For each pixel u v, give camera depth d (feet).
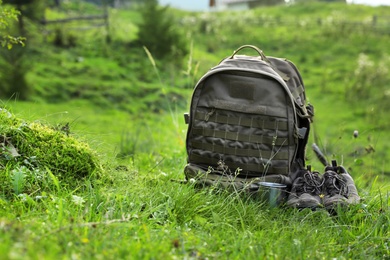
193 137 8.39
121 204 6.93
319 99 34.45
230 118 8.22
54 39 37.24
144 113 27.37
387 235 7.52
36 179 7.40
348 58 44.29
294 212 7.82
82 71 32.86
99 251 5.47
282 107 8.13
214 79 8.27
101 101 28.48
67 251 5.24
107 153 9.17
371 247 7.11
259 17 57.41
